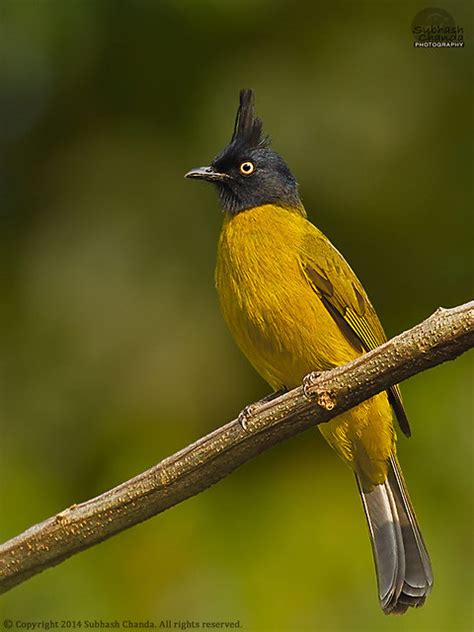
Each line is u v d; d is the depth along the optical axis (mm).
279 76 13711
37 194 13695
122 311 13078
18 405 12516
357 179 13453
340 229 13352
